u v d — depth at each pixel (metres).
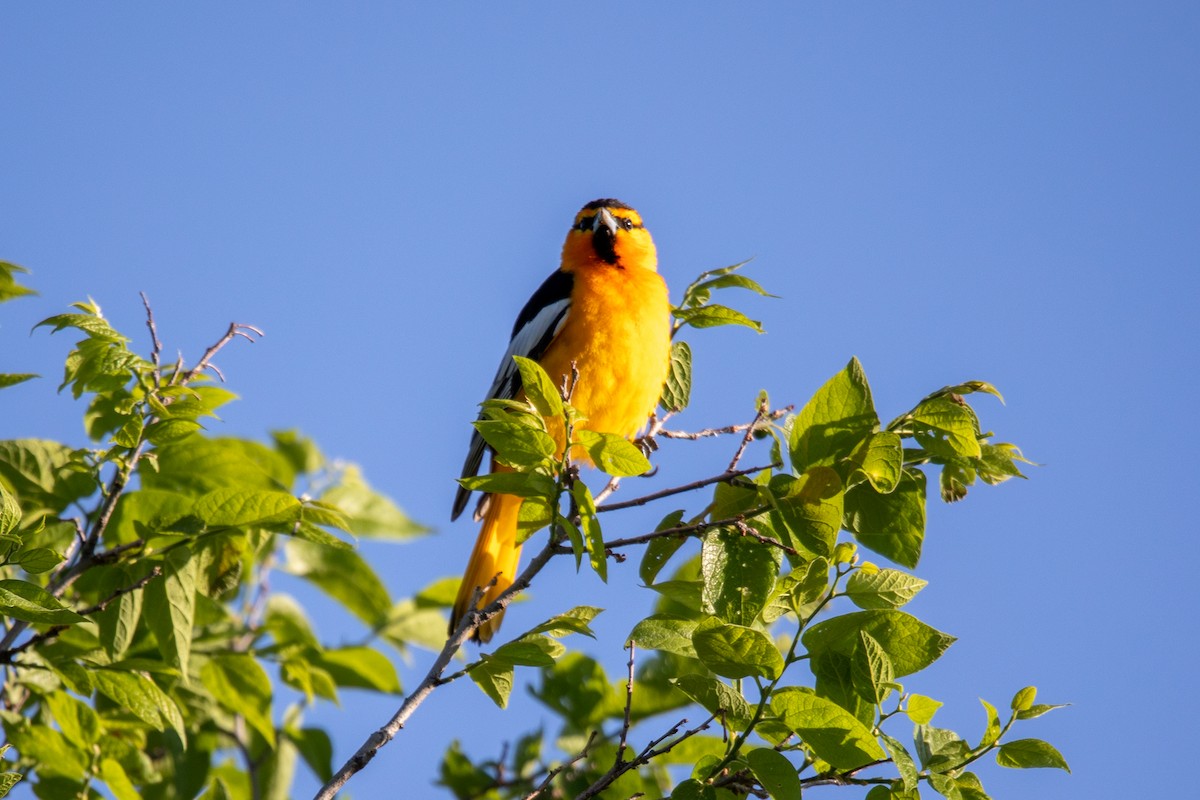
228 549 9.98
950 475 9.05
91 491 10.59
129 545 9.63
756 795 7.50
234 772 12.59
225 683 10.98
